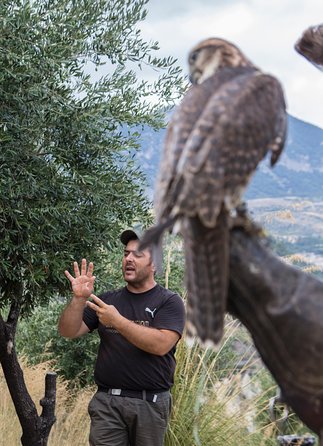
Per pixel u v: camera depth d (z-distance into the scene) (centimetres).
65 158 517
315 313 180
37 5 507
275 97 177
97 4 526
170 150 175
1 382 677
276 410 607
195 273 165
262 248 185
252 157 169
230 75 183
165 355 486
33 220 507
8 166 497
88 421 694
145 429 481
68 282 548
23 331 873
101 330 490
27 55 473
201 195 162
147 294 489
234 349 663
